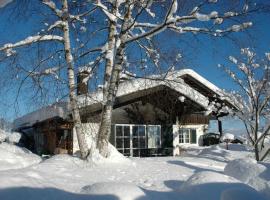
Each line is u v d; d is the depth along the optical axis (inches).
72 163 377.4
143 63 443.5
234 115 640.4
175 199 237.9
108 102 410.3
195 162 441.1
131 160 414.0
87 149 407.2
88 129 516.4
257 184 281.1
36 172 264.5
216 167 424.2
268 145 564.1
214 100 712.4
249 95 597.0
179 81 433.4
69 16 425.1
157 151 739.4
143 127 731.4
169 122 754.2
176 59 423.2
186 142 880.9
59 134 689.0
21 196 189.8
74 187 245.8
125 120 715.4
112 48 412.5
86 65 428.5
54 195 201.6
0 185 192.4
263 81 576.4
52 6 416.5
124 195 205.0
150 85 592.4
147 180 311.4
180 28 358.9
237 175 305.7
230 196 219.0
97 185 216.7
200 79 717.9
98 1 396.5
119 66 410.9
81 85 431.8
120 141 702.5
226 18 339.9
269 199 243.8
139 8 398.6
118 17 399.2
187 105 736.3
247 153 662.5
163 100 700.7
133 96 634.2
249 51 608.7
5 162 399.5
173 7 340.2
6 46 401.1
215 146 808.9
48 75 432.8
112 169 360.2
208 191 236.4
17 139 724.0
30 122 784.3
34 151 865.5
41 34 411.5
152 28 382.6
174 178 324.5
